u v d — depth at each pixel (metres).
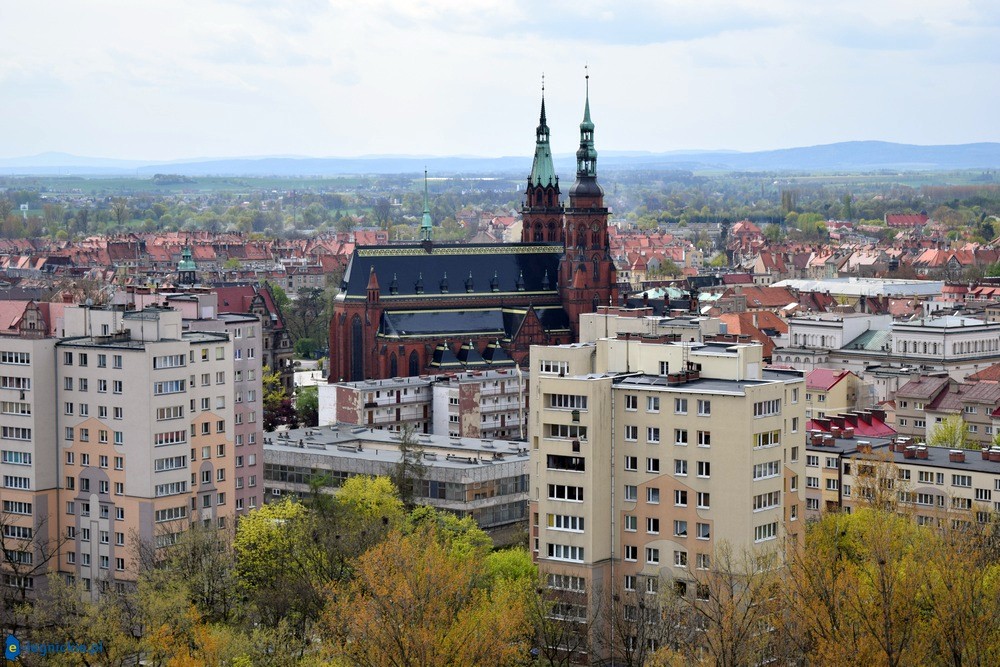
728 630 184.50
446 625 193.25
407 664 185.12
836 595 184.25
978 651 175.38
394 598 193.12
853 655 173.25
